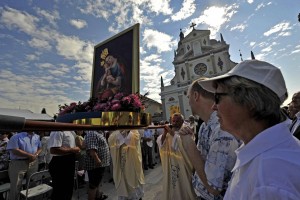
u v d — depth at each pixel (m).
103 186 4.97
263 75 0.63
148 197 4.00
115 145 3.35
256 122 0.63
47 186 3.37
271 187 0.45
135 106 1.67
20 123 0.45
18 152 3.43
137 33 2.76
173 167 2.24
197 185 1.36
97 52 3.37
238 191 0.58
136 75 2.63
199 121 2.94
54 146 2.99
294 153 0.50
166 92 31.88
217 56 29.11
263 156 0.53
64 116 1.76
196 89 1.37
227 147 1.06
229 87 0.67
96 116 1.51
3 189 3.38
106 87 3.00
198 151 1.33
